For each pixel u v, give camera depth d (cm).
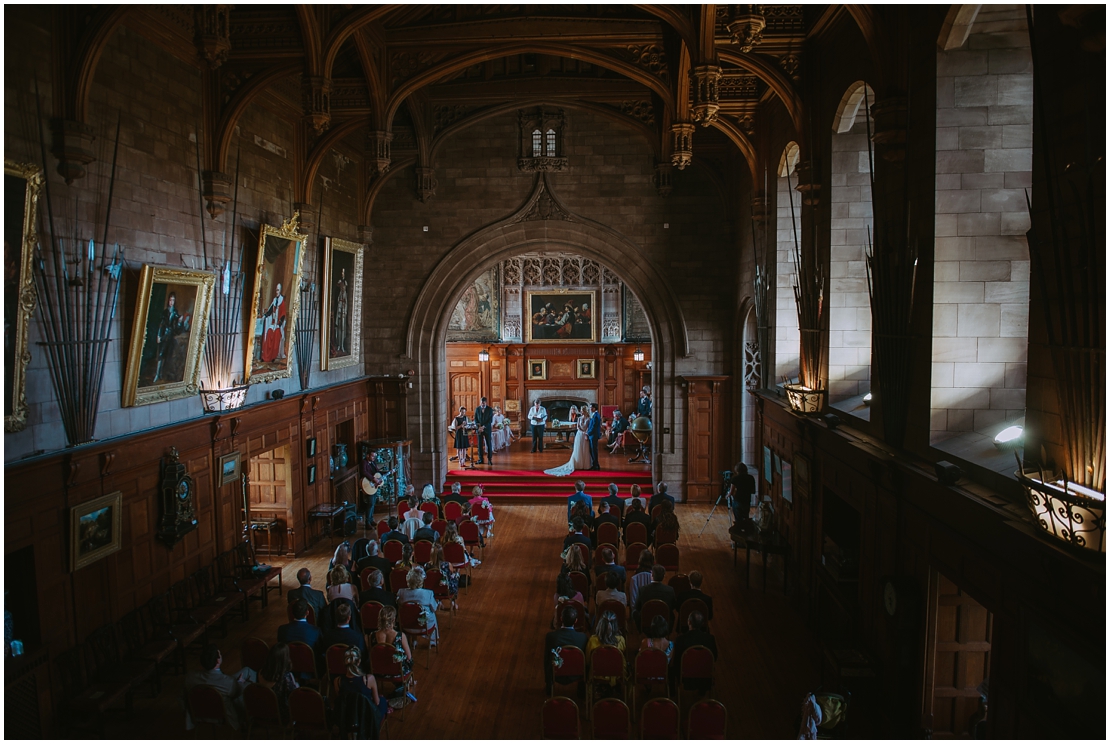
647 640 884
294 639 893
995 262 761
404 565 1171
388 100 1430
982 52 745
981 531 641
